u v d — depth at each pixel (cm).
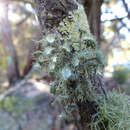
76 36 15
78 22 16
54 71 16
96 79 17
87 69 15
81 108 18
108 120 17
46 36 16
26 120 60
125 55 108
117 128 17
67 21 15
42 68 17
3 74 97
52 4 15
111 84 73
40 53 16
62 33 15
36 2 17
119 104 18
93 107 18
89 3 25
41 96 70
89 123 18
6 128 56
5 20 88
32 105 66
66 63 15
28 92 74
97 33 27
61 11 15
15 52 93
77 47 15
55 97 19
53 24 16
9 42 90
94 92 17
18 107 65
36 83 80
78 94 16
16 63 92
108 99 18
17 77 91
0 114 62
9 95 73
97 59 16
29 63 82
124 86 68
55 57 15
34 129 57
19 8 85
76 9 16
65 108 19
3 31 89
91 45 15
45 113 62
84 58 15
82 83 16
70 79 15
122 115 17
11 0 60
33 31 73
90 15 25
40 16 16
